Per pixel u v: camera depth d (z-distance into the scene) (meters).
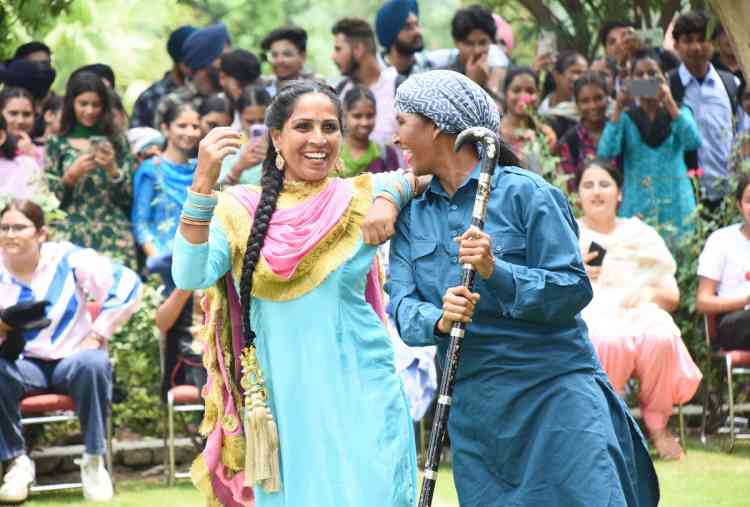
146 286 10.88
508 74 12.24
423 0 27.09
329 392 6.08
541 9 14.98
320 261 6.15
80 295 9.80
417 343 5.65
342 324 6.15
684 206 11.65
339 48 12.71
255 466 6.05
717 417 11.26
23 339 9.35
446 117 5.59
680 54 12.61
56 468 10.27
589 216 10.56
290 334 6.14
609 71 13.40
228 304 6.32
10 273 9.67
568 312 5.52
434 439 5.45
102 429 9.46
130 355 10.74
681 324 11.28
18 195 11.21
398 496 6.05
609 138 11.64
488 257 5.38
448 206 5.74
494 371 5.64
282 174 6.31
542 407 5.60
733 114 12.91
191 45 13.55
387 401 6.17
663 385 10.12
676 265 11.34
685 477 9.41
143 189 11.41
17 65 12.89
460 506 5.79
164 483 9.93
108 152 11.23
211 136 5.89
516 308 5.45
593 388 5.66
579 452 5.54
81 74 11.55
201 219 5.90
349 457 6.04
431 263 5.75
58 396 9.48
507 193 5.62
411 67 13.46
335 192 6.21
